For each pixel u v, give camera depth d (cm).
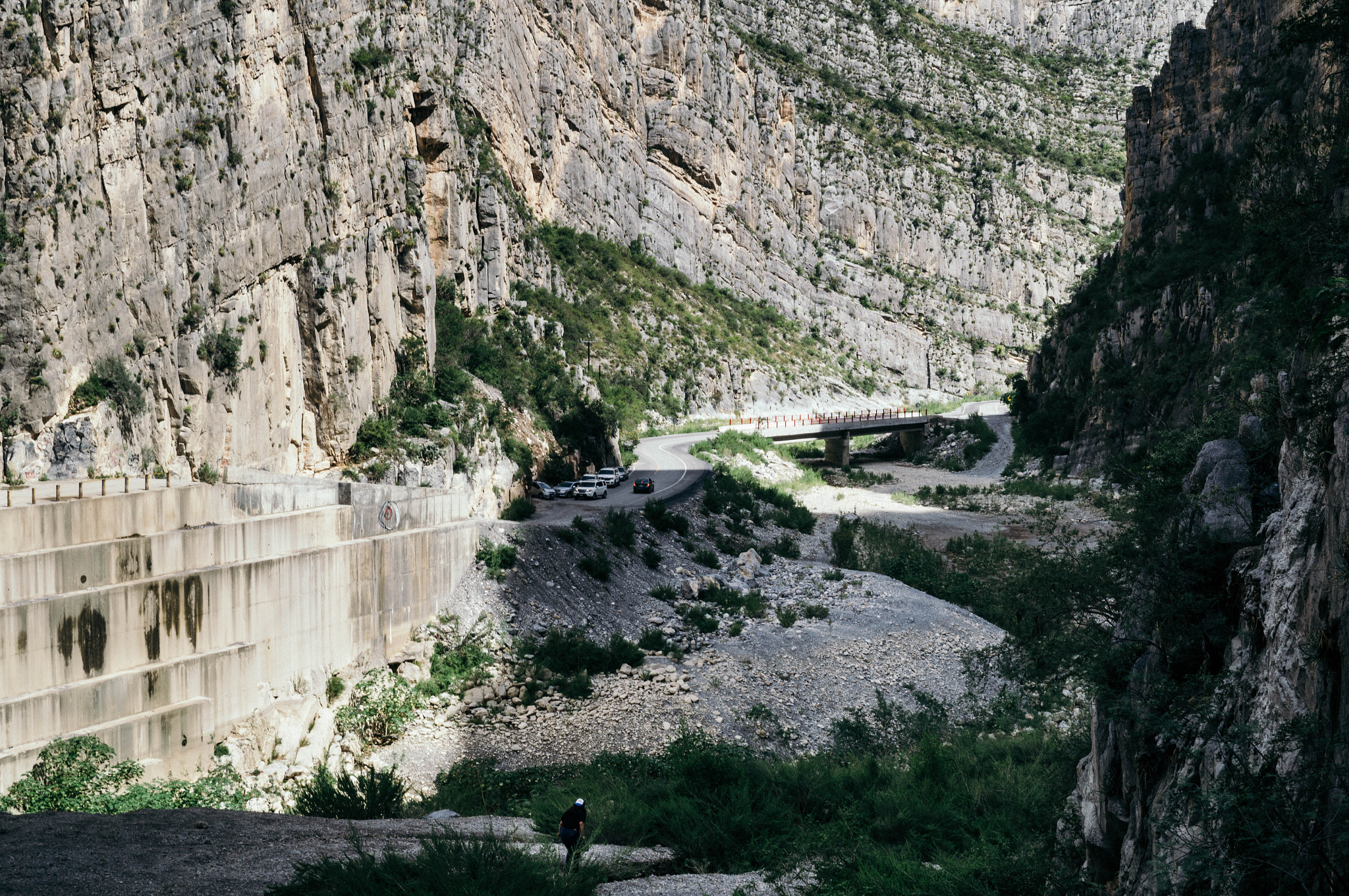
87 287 3281
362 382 4944
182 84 3741
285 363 4428
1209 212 9538
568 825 1770
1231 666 1484
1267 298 1503
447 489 4731
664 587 5431
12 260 3025
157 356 3578
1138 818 1569
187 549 3127
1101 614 2295
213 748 3011
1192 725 1416
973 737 3406
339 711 3516
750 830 2302
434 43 8612
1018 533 7525
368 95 5231
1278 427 1745
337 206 4822
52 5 3153
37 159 3117
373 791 2555
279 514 3603
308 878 1437
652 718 3853
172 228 3656
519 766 3416
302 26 4606
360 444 4850
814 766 2928
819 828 2377
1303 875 943
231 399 3934
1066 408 10881
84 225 3281
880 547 7006
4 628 2508
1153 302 9519
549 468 7088
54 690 2598
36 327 3075
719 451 9575
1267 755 1070
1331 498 1122
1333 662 1046
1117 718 1606
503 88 11081
